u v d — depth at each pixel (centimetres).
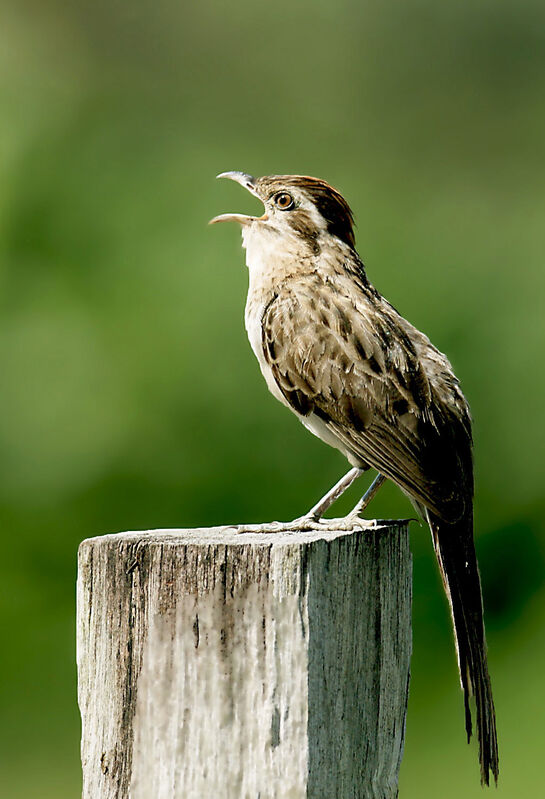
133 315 1427
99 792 570
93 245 1466
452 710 1362
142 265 1448
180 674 561
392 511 1374
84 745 580
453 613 709
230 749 553
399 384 760
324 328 785
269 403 1394
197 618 560
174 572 564
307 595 553
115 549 572
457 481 736
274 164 1702
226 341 1404
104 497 1412
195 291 1420
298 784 546
